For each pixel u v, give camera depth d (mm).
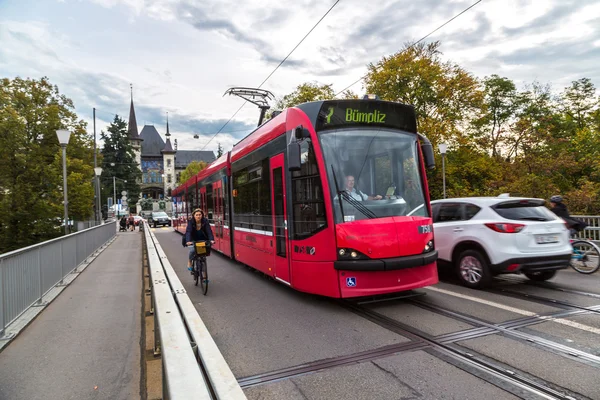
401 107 6902
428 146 6875
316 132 6383
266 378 3969
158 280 4828
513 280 8281
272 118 8469
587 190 17328
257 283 8938
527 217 7156
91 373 4184
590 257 8797
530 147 27172
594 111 38281
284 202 7250
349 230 5996
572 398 3350
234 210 11102
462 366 4059
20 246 28547
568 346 4496
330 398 3512
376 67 28547
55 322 6055
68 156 30656
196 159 146125
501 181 25328
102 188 60438
